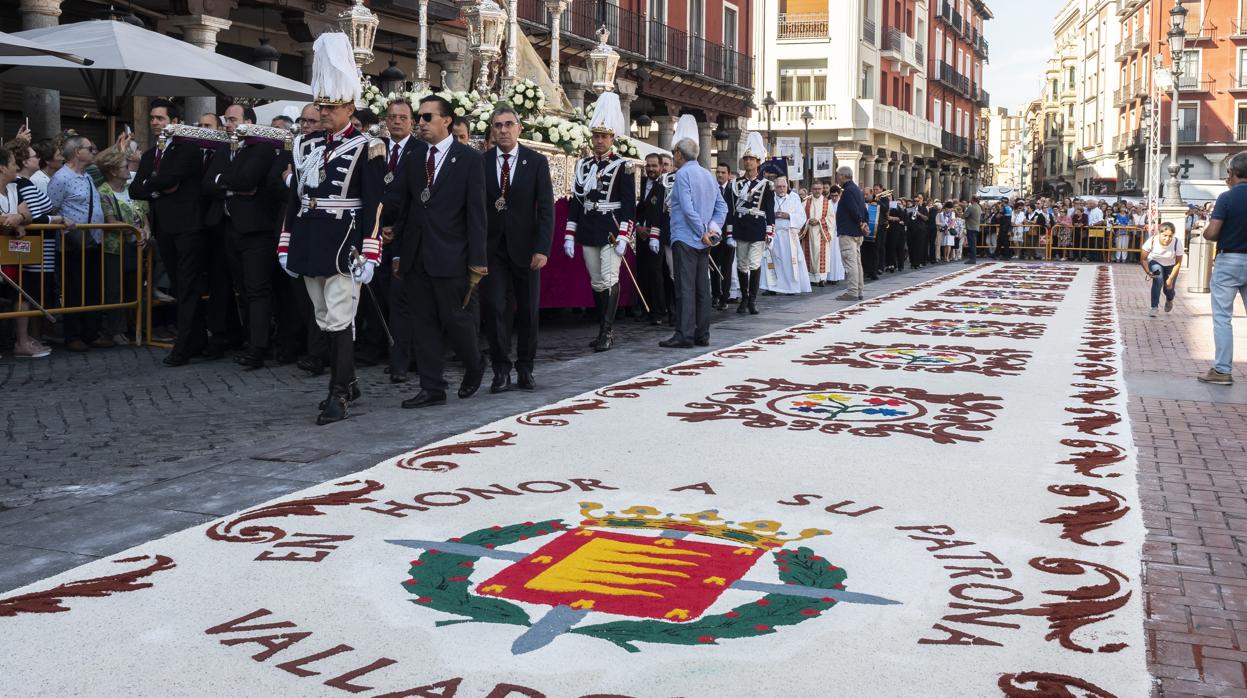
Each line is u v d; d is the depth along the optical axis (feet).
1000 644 10.90
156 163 30.60
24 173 31.81
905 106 185.98
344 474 17.83
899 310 50.19
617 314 45.29
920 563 13.38
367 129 30.25
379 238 21.65
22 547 13.99
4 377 27.78
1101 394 26.25
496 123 25.54
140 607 11.76
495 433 20.88
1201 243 63.05
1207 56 195.31
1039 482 17.51
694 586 12.43
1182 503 16.37
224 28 54.65
